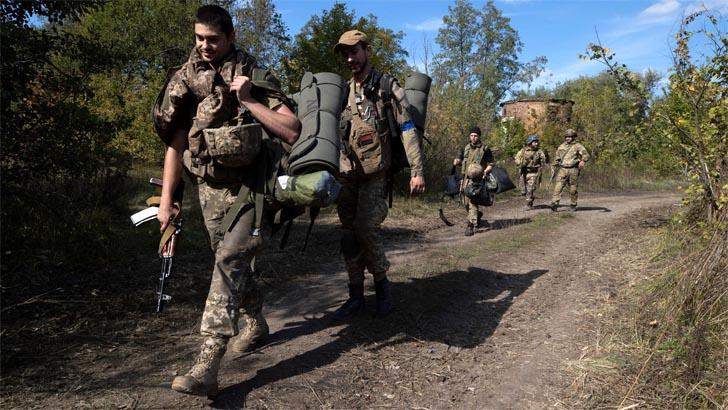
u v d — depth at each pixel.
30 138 4.41
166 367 3.01
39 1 4.70
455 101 17.17
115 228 6.26
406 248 6.69
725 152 5.69
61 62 5.22
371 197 3.65
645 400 2.64
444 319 3.98
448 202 11.29
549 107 23.97
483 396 2.80
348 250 3.86
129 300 4.04
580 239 7.48
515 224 8.92
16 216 4.52
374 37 12.59
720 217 4.31
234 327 2.57
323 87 2.90
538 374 3.05
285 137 2.52
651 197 15.16
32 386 2.66
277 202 2.67
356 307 3.97
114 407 2.50
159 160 11.73
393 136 3.57
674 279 4.01
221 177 2.59
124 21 13.85
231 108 2.54
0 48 4.22
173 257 2.68
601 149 21.14
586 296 4.57
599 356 3.22
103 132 4.98
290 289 4.78
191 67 2.54
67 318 3.58
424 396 2.79
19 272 4.27
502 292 4.78
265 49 16.52
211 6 2.49
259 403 2.62
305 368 3.05
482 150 8.23
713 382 2.66
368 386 2.88
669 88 6.30
